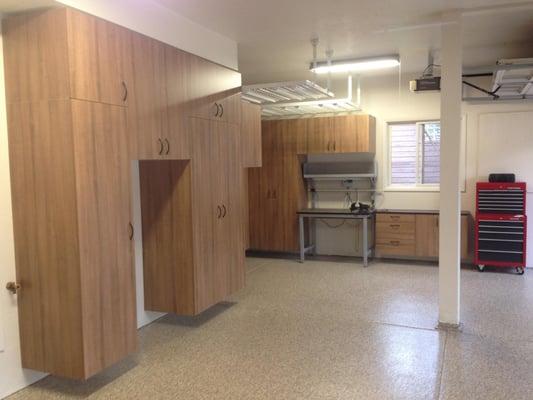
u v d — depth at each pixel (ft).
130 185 10.50
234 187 15.16
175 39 12.87
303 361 11.36
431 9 12.96
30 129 9.36
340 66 18.97
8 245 9.69
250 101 18.74
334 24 14.35
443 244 13.28
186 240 13.08
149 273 13.74
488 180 21.11
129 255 10.50
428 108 22.04
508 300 16.01
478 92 21.01
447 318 13.37
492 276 19.36
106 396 9.82
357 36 15.67
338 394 9.71
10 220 9.70
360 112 23.13
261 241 24.04
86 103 9.30
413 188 22.74
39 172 9.37
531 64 14.25
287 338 12.89
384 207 23.26
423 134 22.71
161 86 11.53
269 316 14.80
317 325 13.89
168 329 13.73
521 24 14.58
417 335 12.92
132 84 10.53
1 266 9.58
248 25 14.23
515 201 19.58
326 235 24.56
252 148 17.31
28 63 9.23
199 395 9.80
